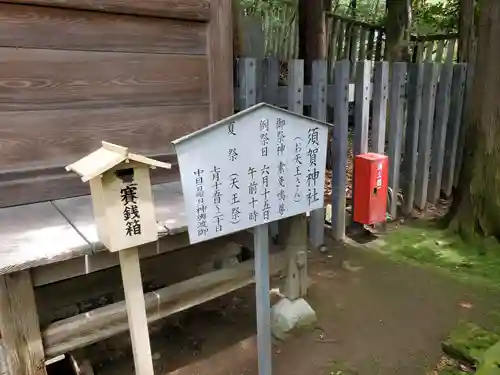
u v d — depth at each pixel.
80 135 2.58
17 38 2.31
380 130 4.24
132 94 2.72
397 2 6.84
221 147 1.75
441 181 5.13
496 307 3.04
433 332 2.77
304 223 2.76
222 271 2.51
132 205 1.65
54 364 2.41
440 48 7.17
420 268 3.65
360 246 4.10
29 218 2.23
